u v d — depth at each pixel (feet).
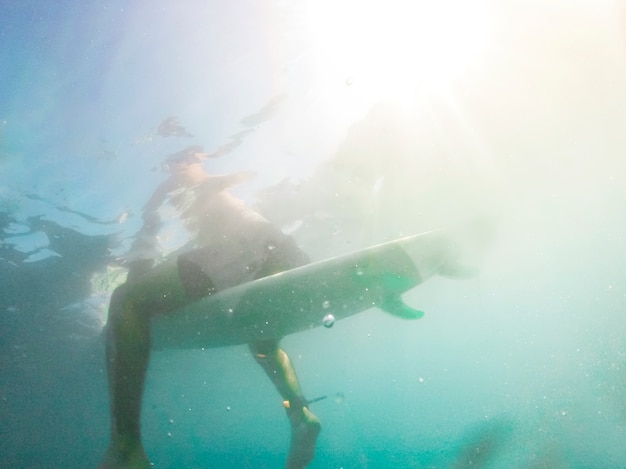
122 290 4.79
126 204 6.00
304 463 5.74
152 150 5.28
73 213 6.03
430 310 16.22
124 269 7.71
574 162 7.55
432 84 5.47
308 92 5.20
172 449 35.22
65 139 4.92
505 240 10.33
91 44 4.41
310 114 5.42
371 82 5.29
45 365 10.63
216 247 5.70
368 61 5.11
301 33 4.78
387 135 5.89
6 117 4.60
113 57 4.51
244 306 5.09
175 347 6.02
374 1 4.72
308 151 5.88
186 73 4.75
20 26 4.21
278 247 5.98
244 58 4.79
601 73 5.67
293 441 5.85
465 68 5.41
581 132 6.64
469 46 5.21
